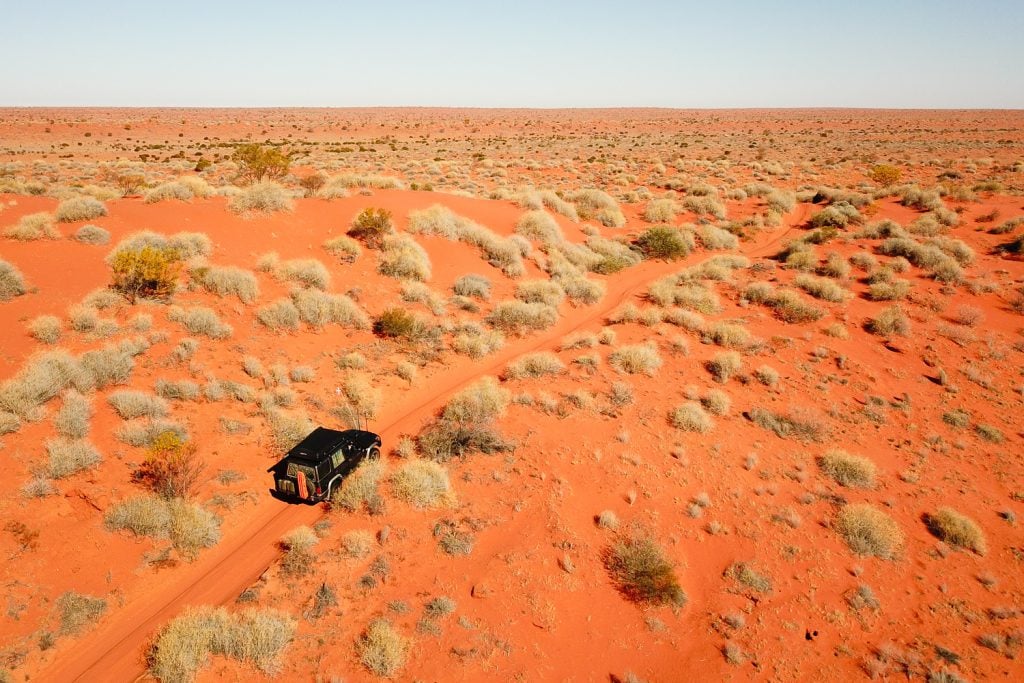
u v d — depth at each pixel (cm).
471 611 1130
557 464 1545
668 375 2122
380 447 1580
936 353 2364
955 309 2669
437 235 2986
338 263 2539
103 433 1423
